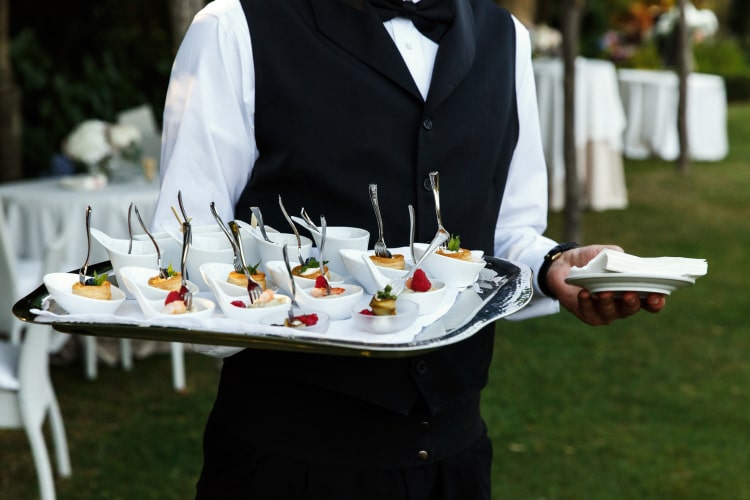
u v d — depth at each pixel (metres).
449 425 1.49
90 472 3.28
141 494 3.11
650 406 3.89
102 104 7.29
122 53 7.71
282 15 1.44
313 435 1.41
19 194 4.21
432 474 1.47
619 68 12.79
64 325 1.13
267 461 1.42
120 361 4.48
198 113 1.42
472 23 1.58
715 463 3.37
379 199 1.46
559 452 3.44
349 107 1.44
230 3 1.45
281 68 1.43
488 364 1.57
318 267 1.37
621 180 8.02
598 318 1.46
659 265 1.34
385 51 1.45
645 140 10.59
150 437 3.59
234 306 1.20
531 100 1.69
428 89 1.50
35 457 2.80
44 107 6.97
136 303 1.27
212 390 4.14
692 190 8.91
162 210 1.42
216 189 1.44
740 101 16.62
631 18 15.09
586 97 7.60
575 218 6.32
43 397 2.92
